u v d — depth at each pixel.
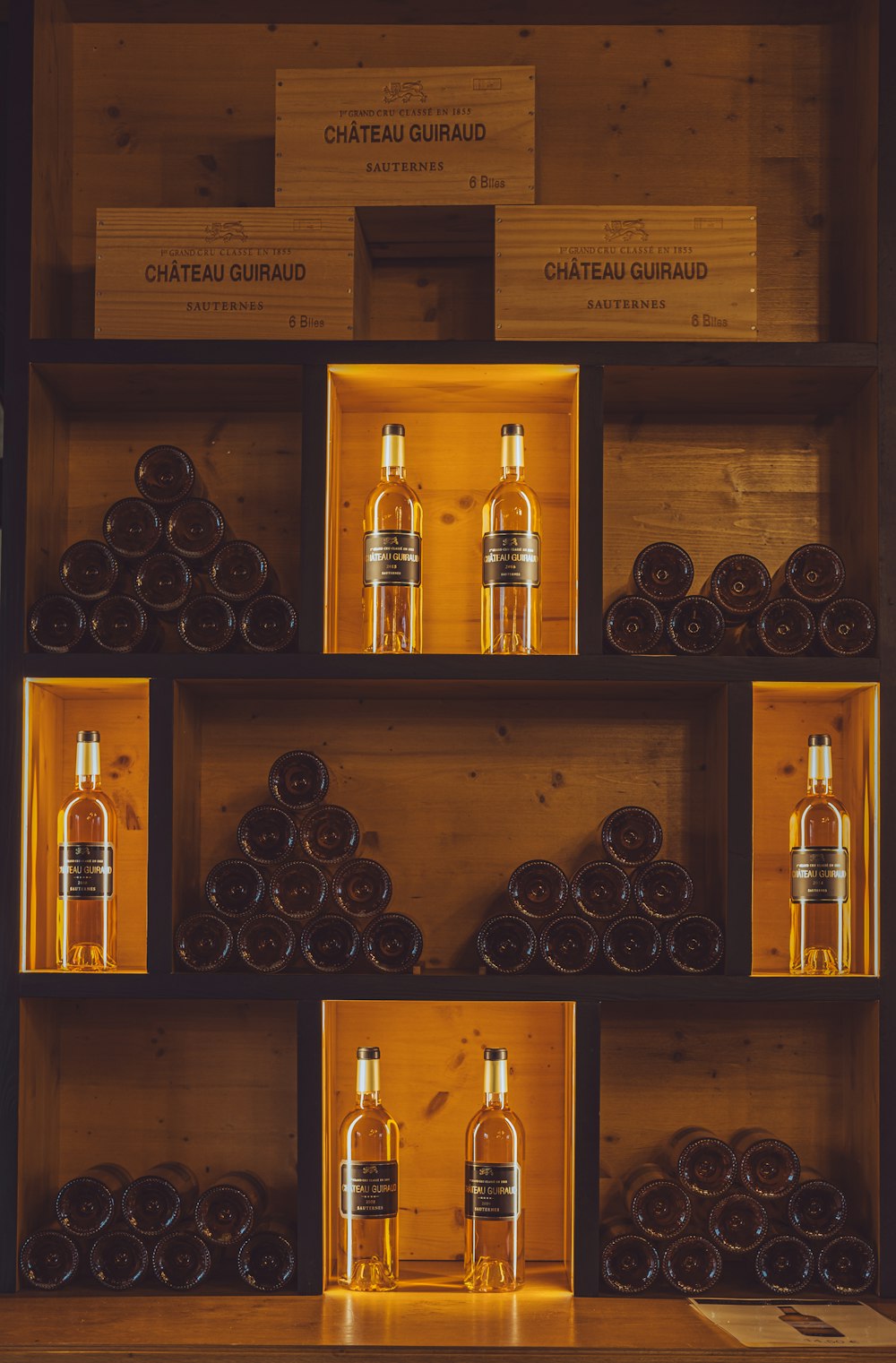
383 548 2.13
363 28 2.44
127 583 2.17
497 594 2.19
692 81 2.43
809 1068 2.30
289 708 2.36
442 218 2.22
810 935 2.19
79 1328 1.86
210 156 2.43
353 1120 2.09
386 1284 2.07
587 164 2.42
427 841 2.34
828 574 2.15
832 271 2.41
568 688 2.18
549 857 2.34
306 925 2.08
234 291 2.17
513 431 2.18
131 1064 2.30
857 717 2.22
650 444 2.40
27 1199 2.11
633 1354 1.78
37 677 2.10
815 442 2.40
